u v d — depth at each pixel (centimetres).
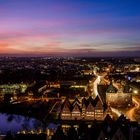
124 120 16188
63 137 14762
